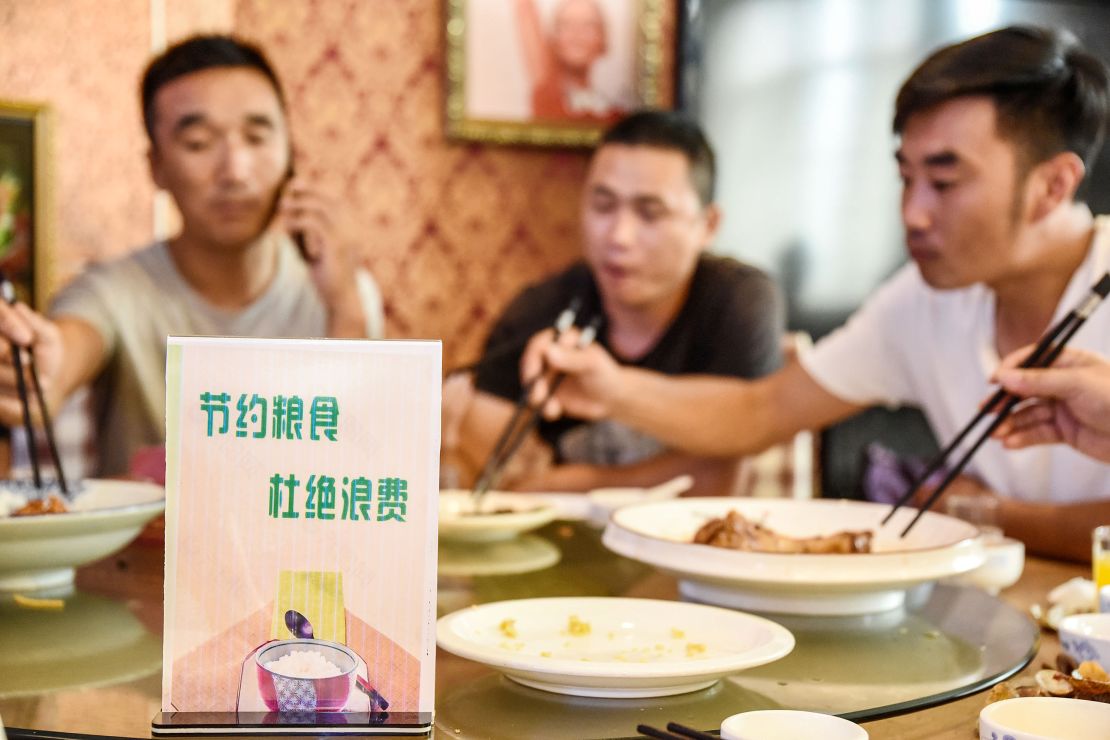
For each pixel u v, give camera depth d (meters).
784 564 1.14
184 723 0.83
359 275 3.54
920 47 3.66
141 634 1.10
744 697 0.93
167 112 3.22
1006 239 2.10
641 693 0.92
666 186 3.14
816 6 3.63
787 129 3.65
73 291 3.21
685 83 3.62
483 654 0.89
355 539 0.85
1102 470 2.09
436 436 0.86
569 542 1.65
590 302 3.40
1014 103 2.04
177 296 3.33
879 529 1.46
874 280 3.70
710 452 2.72
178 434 0.85
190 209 3.28
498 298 3.83
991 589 1.44
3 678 0.95
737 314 3.21
